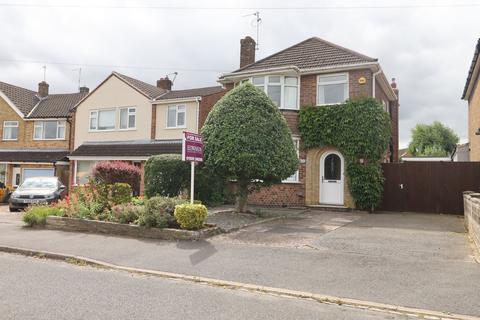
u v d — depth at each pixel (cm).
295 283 634
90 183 1345
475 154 1978
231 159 1258
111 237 1019
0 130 2966
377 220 1329
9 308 511
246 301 558
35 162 2653
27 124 2903
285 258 785
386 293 580
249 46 2261
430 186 1598
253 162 1245
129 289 609
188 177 1562
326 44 1983
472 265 718
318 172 1778
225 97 1368
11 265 767
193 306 532
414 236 1004
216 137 1304
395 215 1503
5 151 2892
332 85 1788
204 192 1647
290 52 2027
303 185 1786
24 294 572
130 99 2462
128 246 910
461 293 572
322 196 1767
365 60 1730
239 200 1384
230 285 633
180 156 1558
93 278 673
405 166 1639
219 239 973
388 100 2259
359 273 681
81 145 2542
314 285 623
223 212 1391
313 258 782
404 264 731
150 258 802
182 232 970
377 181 1612
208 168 1335
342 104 1700
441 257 780
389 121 1736
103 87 2567
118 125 2489
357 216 1454
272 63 1969
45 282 641
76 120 2638
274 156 1279
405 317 501
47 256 845
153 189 1544
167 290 607
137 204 1267
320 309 528
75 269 742
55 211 1220
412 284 617
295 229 1112
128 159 2230
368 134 1628
